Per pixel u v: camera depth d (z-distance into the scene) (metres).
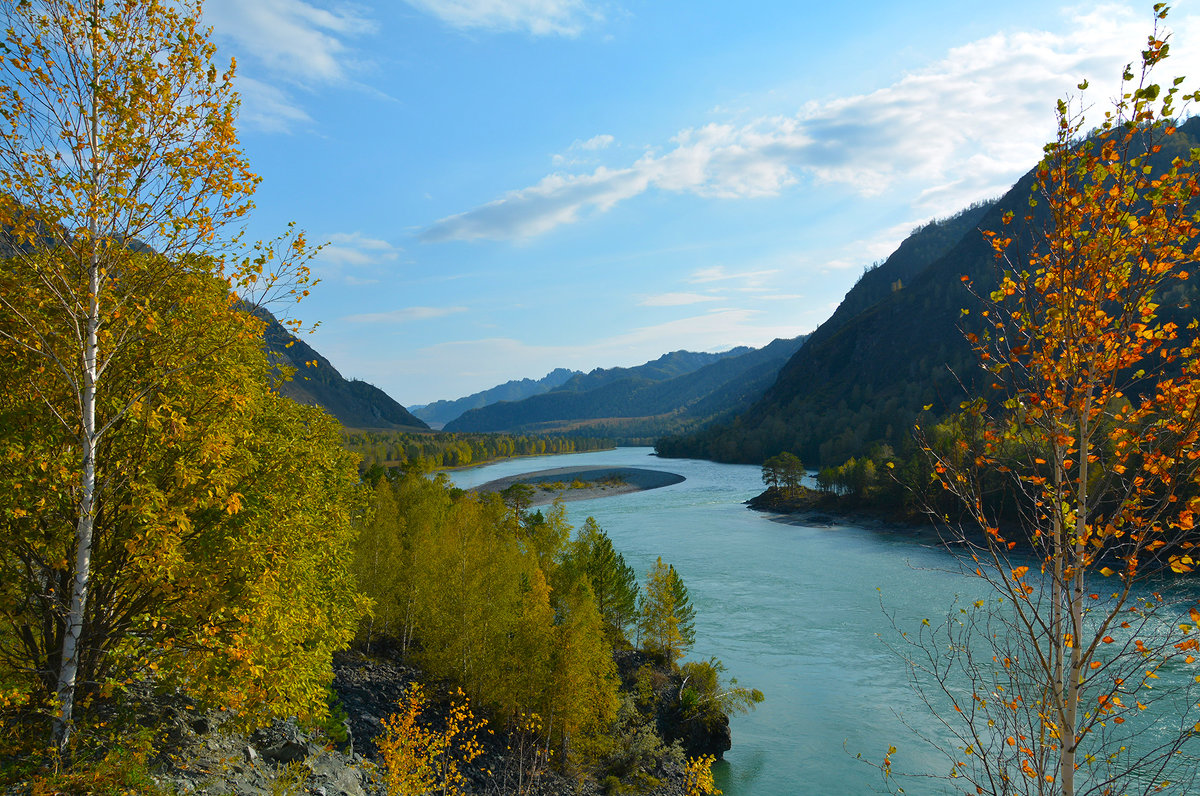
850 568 82.12
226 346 14.77
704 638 57.41
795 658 52.03
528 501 135.75
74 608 13.30
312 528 18.64
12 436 13.12
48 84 12.71
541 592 42.47
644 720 41.44
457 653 38.59
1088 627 26.19
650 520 131.38
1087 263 7.59
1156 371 7.50
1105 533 7.64
